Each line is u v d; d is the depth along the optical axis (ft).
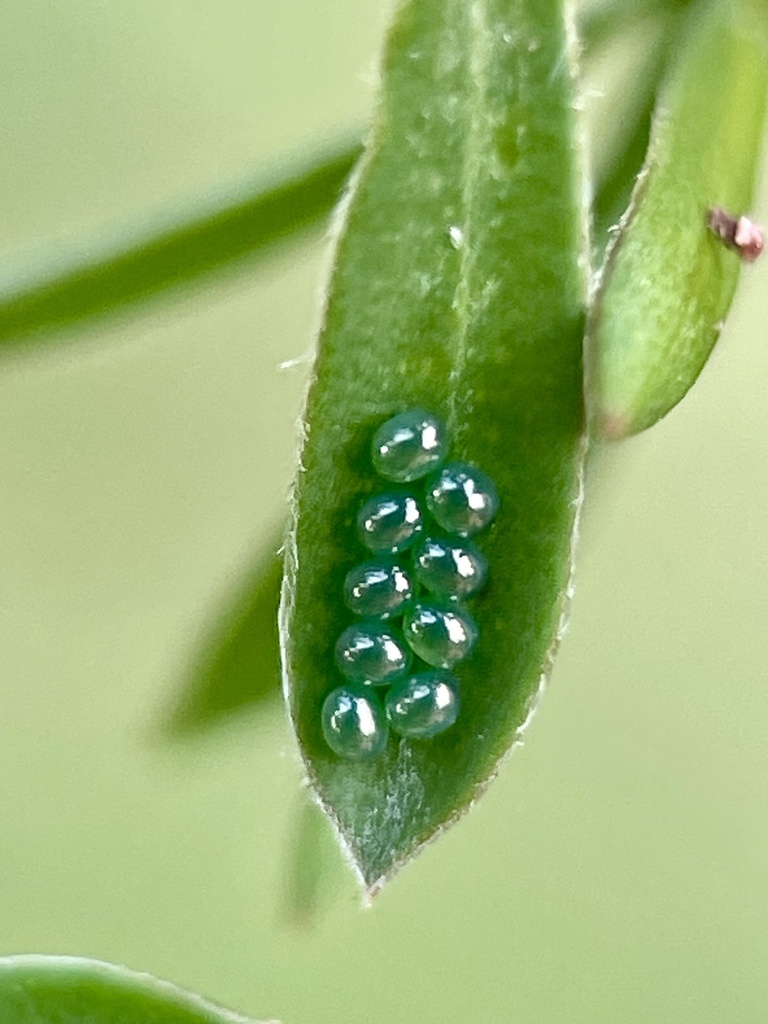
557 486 0.16
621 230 0.15
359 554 0.16
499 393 0.16
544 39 0.16
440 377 0.16
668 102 0.16
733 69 0.16
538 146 0.16
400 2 0.15
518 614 0.16
